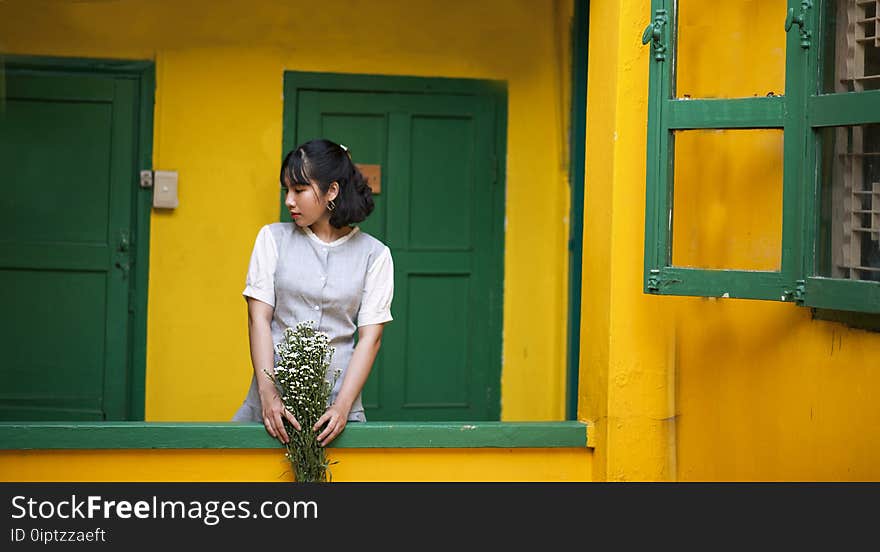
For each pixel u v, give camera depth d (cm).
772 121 291
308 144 312
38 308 471
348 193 311
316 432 311
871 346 280
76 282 473
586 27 468
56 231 470
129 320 475
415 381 495
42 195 470
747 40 315
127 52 470
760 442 315
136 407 475
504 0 492
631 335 331
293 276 311
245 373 481
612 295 329
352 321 321
